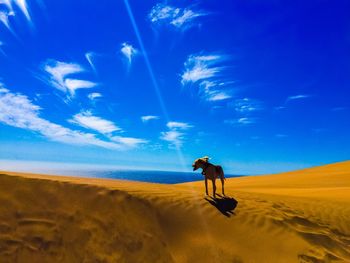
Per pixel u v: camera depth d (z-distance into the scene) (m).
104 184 9.68
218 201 9.99
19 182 7.98
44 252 6.47
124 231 7.48
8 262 6.07
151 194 9.19
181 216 8.57
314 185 23.11
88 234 7.11
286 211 10.37
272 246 8.08
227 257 7.43
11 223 6.80
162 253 7.24
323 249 8.38
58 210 7.51
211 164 10.69
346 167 35.59
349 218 10.89
